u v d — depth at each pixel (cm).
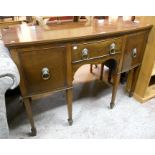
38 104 157
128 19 157
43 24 125
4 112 78
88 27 119
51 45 92
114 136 124
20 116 143
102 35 103
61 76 105
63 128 131
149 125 134
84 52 103
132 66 140
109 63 160
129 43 123
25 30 111
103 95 172
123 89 180
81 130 129
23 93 100
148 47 138
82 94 173
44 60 94
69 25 125
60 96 168
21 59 88
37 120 138
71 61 103
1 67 68
